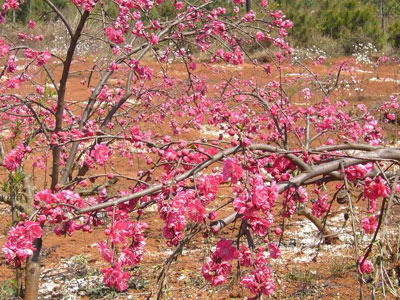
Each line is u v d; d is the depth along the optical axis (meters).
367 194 2.64
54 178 4.50
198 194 2.58
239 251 2.55
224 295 5.24
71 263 6.20
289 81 8.80
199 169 2.68
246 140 2.69
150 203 2.82
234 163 2.49
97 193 4.25
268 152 3.03
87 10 4.16
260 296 2.55
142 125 9.13
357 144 3.08
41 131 4.72
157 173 8.48
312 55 18.41
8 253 2.60
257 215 2.43
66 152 5.73
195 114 5.50
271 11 5.67
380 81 15.94
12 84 4.79
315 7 27.44
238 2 5.48
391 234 3.92
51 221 2.73
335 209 7.23
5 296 4.82
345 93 12.92
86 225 2.82
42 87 5.40
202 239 6.49
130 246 2.65
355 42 22.11
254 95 4.38
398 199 3.10
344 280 5.45
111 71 4.91
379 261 2.48
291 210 3.72
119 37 4.29
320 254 6.07
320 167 2.85
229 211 7.27
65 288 5.59
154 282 5.52
